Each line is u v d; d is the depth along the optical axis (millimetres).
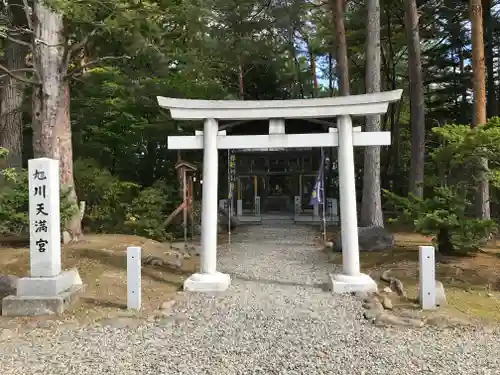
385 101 7129
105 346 4832
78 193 13008
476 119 10930
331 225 18516
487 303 6617
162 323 5594
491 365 4328
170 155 19844
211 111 7426
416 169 14273
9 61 13055
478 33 10867
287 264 10023
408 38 14133
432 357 4520
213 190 7477
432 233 8742
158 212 13234
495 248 10117
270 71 23391
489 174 8734
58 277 6250
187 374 4125
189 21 10242
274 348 4770
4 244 10172
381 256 10008
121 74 15078
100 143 16609
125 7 8562
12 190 9469
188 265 9695
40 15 9836
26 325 5465
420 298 6281
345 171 7285
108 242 10586
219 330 5355
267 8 18578
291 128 8961
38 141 10062
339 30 13859
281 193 25234
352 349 4742
